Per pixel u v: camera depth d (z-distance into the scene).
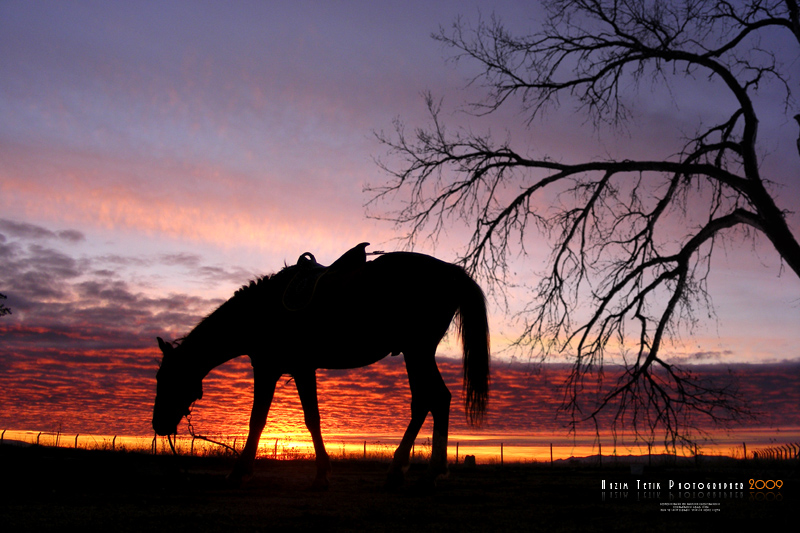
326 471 6.45
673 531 4.21
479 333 6.30
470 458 15.98
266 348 6.48
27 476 6.14
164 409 6.54
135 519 4.30
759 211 11.95
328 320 6.26
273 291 6.61
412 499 5.80
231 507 5.00
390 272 6.32
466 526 4.34
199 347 6.61
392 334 6.30
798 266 11.41
